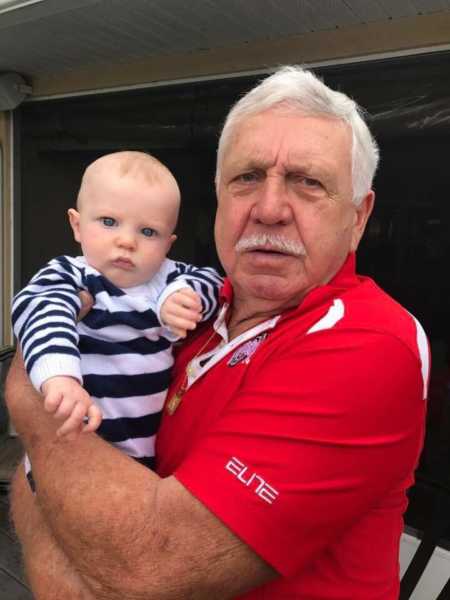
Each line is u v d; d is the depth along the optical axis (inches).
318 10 86.8
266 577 35.4
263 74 103.9
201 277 53.0
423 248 94.0
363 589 40.5
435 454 92.6
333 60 95.8
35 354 38.9
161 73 118.3
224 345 46.1
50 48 113.6
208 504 34.5
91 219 48.4
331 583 38.9
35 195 148.1
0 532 107.9
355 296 41.2
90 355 46.4
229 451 35.6
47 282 45.6
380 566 41.7
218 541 34.3
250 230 43.6
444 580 86.4
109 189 47.5
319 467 34.4
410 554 88.7
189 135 118.0
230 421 36.8
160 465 47.2
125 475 38.5
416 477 85.7
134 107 125.5
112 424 46.3
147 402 47.6
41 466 41.9
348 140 42.5
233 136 44.8
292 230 42.2
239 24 95.2
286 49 100.3
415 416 37.0
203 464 36.1
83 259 49.8
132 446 47.1
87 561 37.5
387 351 35.4
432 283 93.6
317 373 35.5
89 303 46.6
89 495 37.9
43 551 44.2
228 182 45.1
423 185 92.2
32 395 46.6
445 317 92.9
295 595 38.4
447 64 86.0
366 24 91.3
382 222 97.7
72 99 135.9
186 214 122.4
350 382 34.8
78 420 36.1
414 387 36.3
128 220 47.8
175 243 125.5
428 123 89.6
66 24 98.1
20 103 143.0
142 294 48.9
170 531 35.1
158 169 50.2
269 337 41.2
